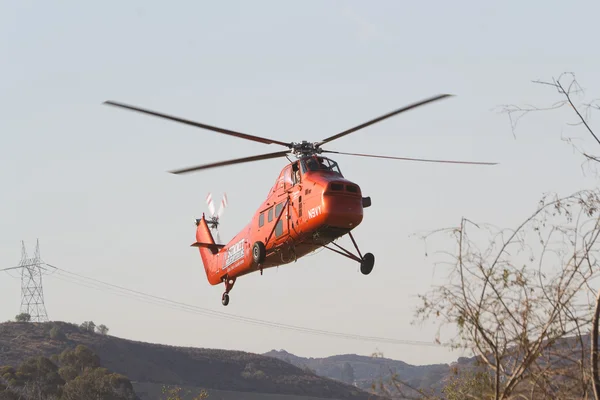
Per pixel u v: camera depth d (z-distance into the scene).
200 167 46.22
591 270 14.45
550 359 14.62
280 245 51.06
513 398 15.61
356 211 45.25
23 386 189.38
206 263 69.69
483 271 14.94
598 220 14.58
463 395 15.71
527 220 14.91
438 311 15.09
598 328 14.23
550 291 14.62
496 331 14.77
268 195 52.97
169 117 42.50
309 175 47.47
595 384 14.04
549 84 15.60
